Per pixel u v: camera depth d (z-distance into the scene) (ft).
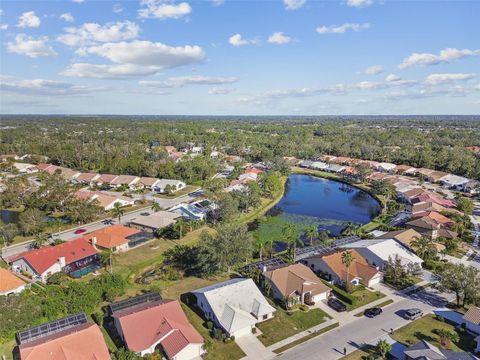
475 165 589.73
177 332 175.83
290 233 310.45
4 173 586.45
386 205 446.19
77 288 211.61
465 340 184.75
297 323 199.41
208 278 254.68
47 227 340.18
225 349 177.06
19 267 260.83
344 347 178.19
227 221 366.02
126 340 171.42
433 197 434.30
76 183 533.96
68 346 161.07
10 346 176.24
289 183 620.90
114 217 378.32
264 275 238.27
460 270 215.92
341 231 365.61
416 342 182.29
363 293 232.73
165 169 566.36
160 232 329.72
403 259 264.93
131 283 248.52
